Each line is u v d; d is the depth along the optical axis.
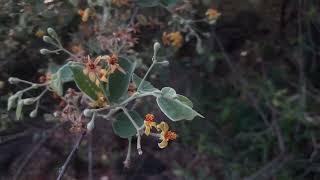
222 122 3.26
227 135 3.26
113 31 2.42
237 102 3.29
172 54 2.74
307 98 3.24
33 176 2.99
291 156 3.12
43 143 2.84
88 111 1.95
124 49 2.41
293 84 3.32
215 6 3.07
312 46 3.31
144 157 3.17
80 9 2.48
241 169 3.14
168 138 1.94
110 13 2.44
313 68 3.37
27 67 2.54
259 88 3.26
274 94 3.13
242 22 3.31
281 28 3.34
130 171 3.16
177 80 3.03
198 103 3.16
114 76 2.00
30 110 2.56
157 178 3.18
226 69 3.33
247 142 3.24
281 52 3.41
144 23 2.55
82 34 2.52
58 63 2.58
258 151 3.21
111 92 2.00
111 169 3.14
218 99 3.31
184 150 3.17
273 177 3.11
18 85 2.50
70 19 2.49
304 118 3.10
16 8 2.38
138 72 2.60
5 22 2.43
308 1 3.29
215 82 3.31
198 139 3.15
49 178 2.99
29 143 2.98
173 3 2.51
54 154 2.98
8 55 2.48
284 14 3.30
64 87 2.43
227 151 3.21
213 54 3.19
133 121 1.95
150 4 2.49
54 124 2.71
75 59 2.27
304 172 3.14
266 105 3.24
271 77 3.37
